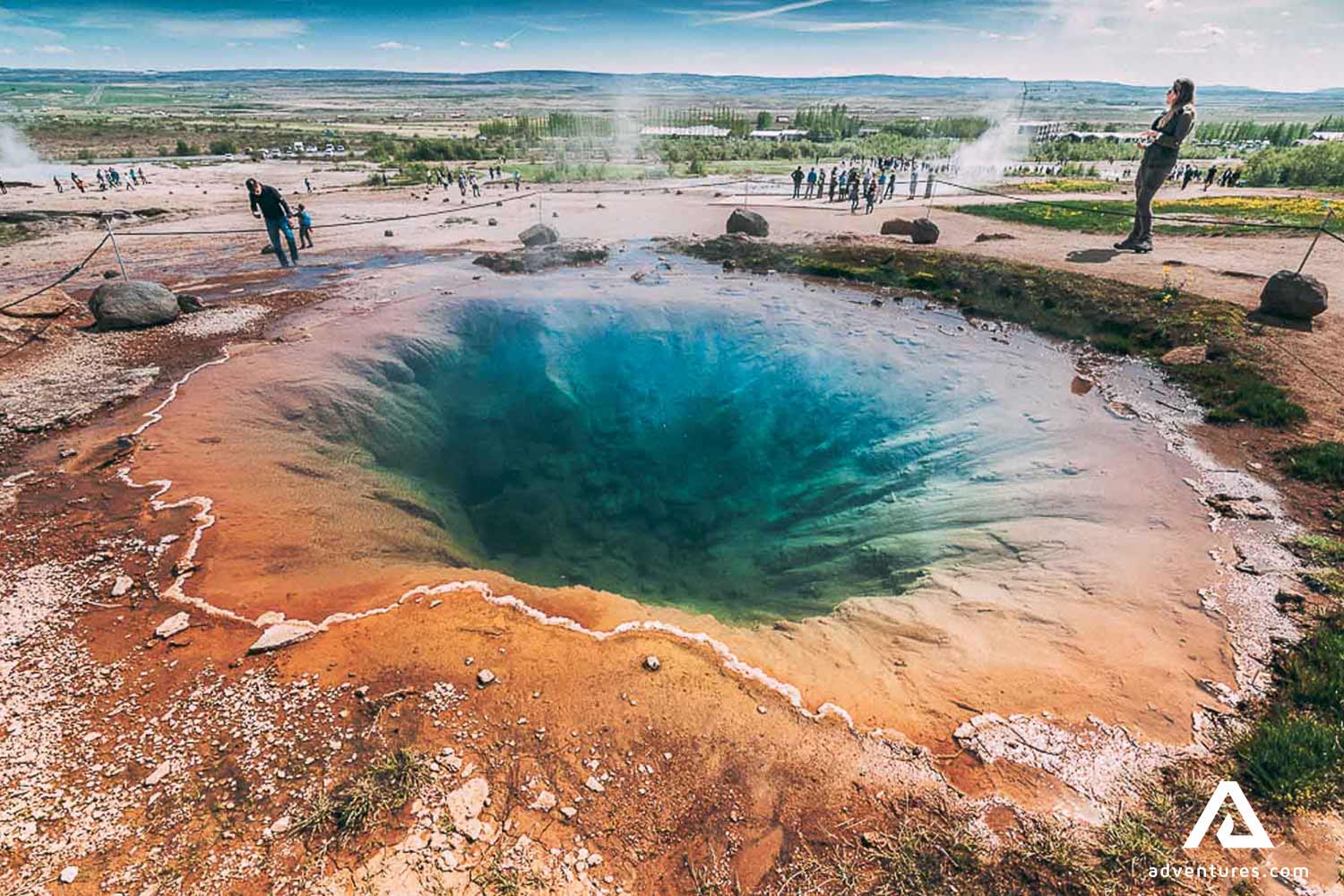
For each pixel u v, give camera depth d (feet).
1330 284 33.58
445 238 52.37
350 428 23.31
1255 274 35.12
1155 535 16.02
